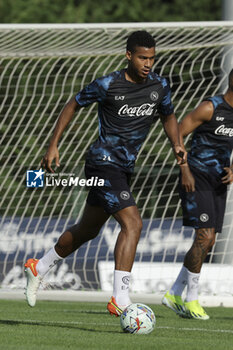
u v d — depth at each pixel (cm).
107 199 1994
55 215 4597
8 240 3941
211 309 3095
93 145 2036
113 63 4772
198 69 4903
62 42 3700
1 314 2634
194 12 7581
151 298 3272
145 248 3944
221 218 2497
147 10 7512
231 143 2439
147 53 1952
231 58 3541
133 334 1911
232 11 3744
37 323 2247
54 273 3894
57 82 4981
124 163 2017
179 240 3956
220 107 2402
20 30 3472
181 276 2566
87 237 2150
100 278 3572
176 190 4931
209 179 2445
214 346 1716
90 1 7375
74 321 2378
